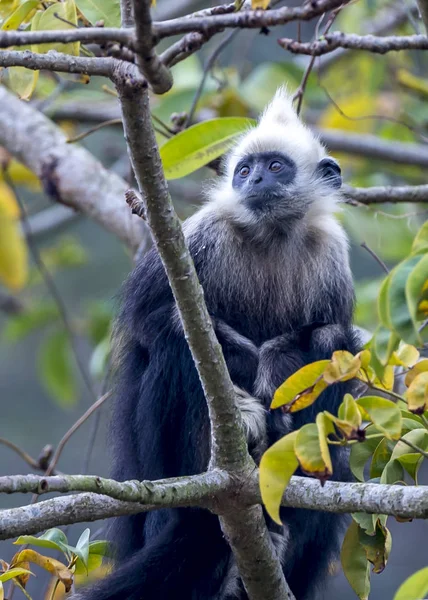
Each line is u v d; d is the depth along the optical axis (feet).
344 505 18.24
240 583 26.68
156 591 25.43
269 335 31.27
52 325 49.44
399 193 33.01
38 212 57.11
